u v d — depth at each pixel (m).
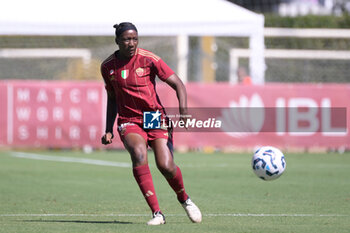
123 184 41.59
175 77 23.59
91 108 66.69
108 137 24.31
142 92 23.47
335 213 28.20
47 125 66.62
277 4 107.19
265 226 23.55
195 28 70.06
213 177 45.84
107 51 91.12
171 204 31.78
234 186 40.31
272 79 92.00
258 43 70.38
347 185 40.91
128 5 70.88
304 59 90.00
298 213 28.22
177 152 69.81
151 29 69.94
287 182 42.72
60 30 69.75
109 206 30.98
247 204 31.66
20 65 93.00
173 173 23.48
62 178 45.19
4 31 69.31
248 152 70.69
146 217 27.06
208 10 70.56
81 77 89.62
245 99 66.38
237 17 70.38
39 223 24.58
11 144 66.44
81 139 66.81
